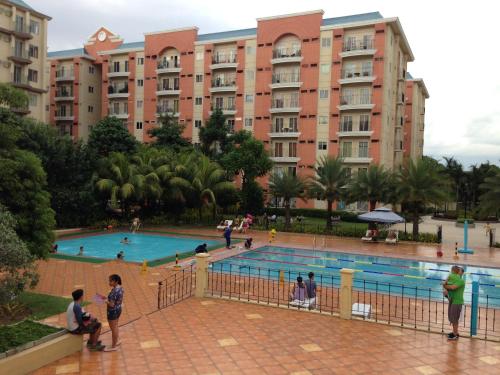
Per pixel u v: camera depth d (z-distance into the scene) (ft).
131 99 175.63
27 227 44.39
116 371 26.53
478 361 28.84
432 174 90.68
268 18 149.18
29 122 95.71
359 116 137.59
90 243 86.79
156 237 95.30
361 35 136.67
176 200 111.86
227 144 141.18
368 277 61.05
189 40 164.04
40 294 44.57
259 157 123.13
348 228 102.32
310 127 143.43
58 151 96.73
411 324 36.52
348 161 137.18
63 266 60.75
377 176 95.14
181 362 28.02
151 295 45.80
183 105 165.27
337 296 47.26
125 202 111.75
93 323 29.78
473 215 157.79
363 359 28.91
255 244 85.30
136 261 67.62
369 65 135.85
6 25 131.34
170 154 117.91
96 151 112.27
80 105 184.85
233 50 159.12
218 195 115.44
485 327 36.06
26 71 138.21
